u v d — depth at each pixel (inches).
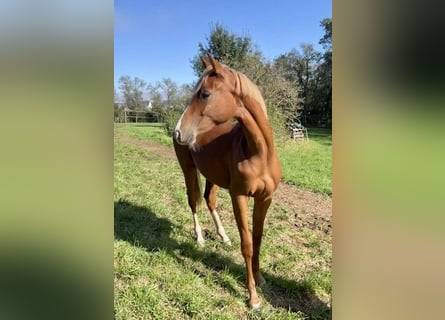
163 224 159.5
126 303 96.3
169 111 674.8
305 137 581.3
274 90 443.5
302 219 177.9
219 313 95.0
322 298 105.0
